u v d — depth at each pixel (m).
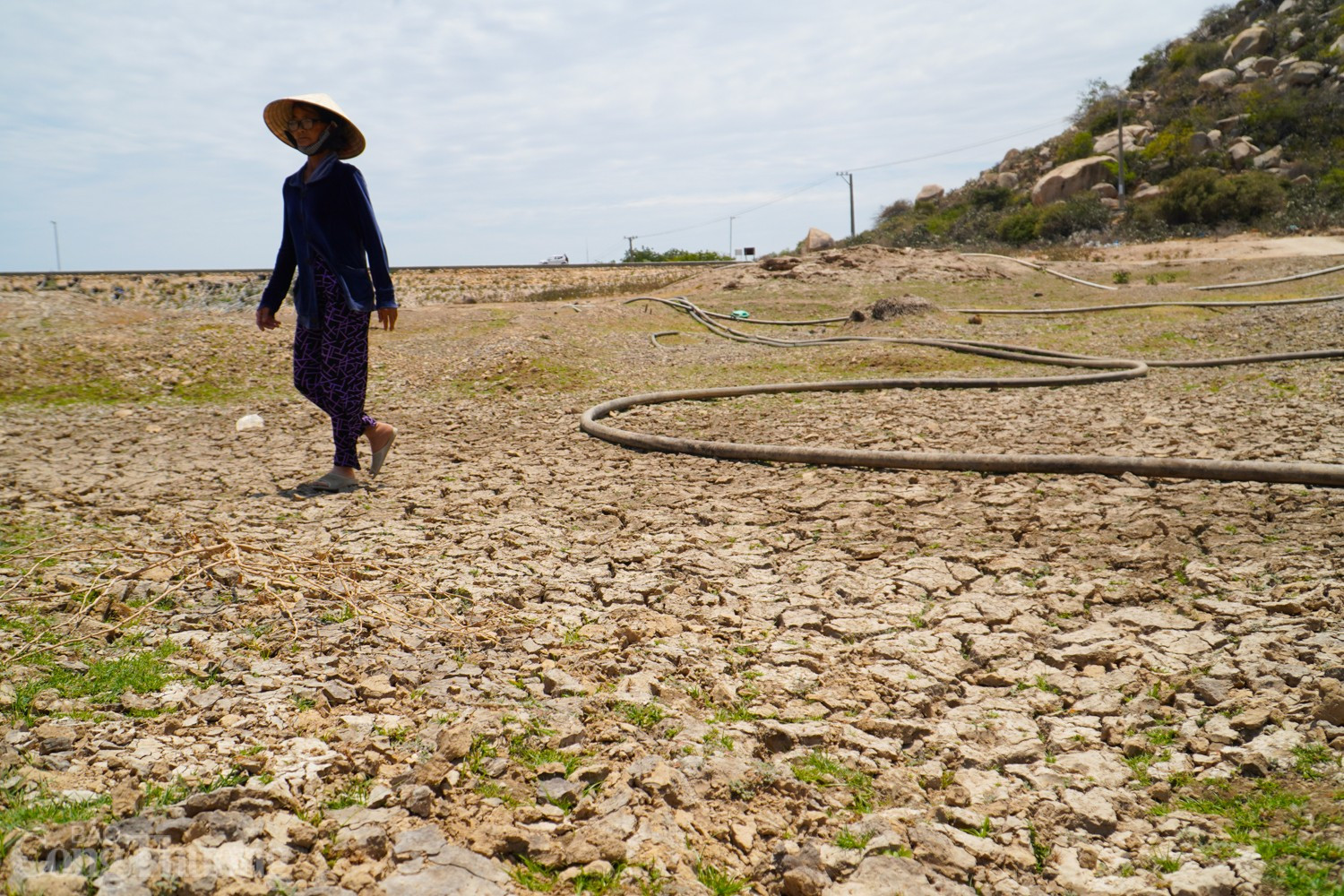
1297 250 24.33
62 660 2.75
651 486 5.58
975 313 15.94
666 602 3.63
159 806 1.97
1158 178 39.03
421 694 2.68
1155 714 2.68
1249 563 3.74
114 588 3.40
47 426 8.27
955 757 2.49
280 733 2.38
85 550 3.90
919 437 6.65
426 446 7.02
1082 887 1.97
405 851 1.89
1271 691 2.71
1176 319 14.56
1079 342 12.51
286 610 3.29
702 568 4.03
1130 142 42.81
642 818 2.06
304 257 5.13
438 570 3.88
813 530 4.56
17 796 1.94
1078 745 2.54
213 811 1.94
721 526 4.70
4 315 14.14
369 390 10.28
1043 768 2.42
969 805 2.26
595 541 4.46
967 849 2.06
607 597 3.66
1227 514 4.33
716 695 2.79
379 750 2.31
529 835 1.96
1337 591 3.31
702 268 28.53
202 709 2.51
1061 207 36.75
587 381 10.46
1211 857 2.03
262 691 2.65
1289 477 4.63
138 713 2.44
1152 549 3.96
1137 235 32.97
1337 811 2.11
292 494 5.31
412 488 5.52
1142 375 9.00
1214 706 2.68
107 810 1.92
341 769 2.21
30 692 2.49
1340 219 29.66
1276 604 3.28
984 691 2.88
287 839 1.89
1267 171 36.28
